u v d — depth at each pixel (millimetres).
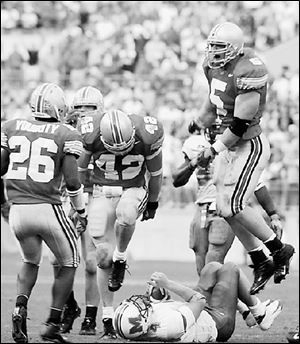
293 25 59344
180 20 61531
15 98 59188
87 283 23609
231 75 19781
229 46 19547
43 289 37094
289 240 47562
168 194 50312
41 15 66438
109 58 61125
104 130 21188
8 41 65250
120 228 21609
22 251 20734
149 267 45062
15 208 20344
